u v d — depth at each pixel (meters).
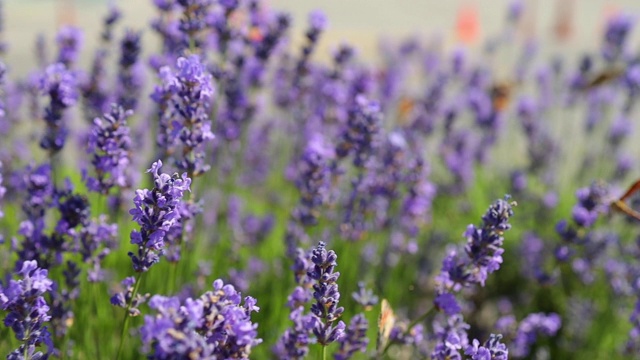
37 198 0.91
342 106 1.21
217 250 1.10
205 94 0.86
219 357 0.72
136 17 2.68
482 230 0.83
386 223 1.10
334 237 1.07
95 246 0.89
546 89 1.82
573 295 1.26
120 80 1.08
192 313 0.71
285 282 1.05
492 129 1.65
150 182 1.03
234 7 1.02
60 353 0.88
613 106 1.66
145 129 1.27
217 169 1.11
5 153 1.12
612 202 0.92
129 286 0.81
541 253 1.33
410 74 1.94
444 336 0.88
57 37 1.08
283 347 0.88
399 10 3.67
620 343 1.16
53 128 0.92
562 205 1.55
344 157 1.02
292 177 1.39
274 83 1.39
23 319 0.77
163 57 1.07
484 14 3.70
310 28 1.13
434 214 1.51
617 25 1.57
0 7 1.15
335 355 0.86
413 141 1.37
